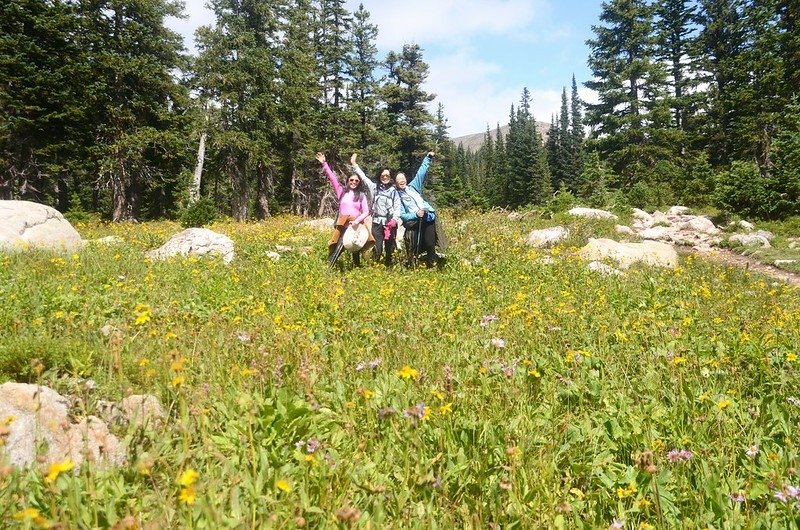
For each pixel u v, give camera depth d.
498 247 12.56
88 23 31.06
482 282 8.50
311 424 3.12
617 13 39.69
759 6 37.91
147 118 34.66
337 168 43.53
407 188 10.18
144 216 40.56
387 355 4.54
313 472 2.58
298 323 5.36
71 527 2.09
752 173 18.72
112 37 33.06
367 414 3.25
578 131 85.38
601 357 4.63
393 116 47.53
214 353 4.22
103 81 31.91
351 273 8.84
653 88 39.41
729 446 3.09
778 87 31.52
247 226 19.64
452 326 5.65
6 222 10.09
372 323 5.70
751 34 38.50
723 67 39.12
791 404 3.67
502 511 2.49
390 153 46.12
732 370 4.20
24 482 2.45
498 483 2.62
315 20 43.69
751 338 5.09
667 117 37.75
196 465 2.64
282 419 3.04
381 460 2.90
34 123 29.61
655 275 10.09
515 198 73.88
